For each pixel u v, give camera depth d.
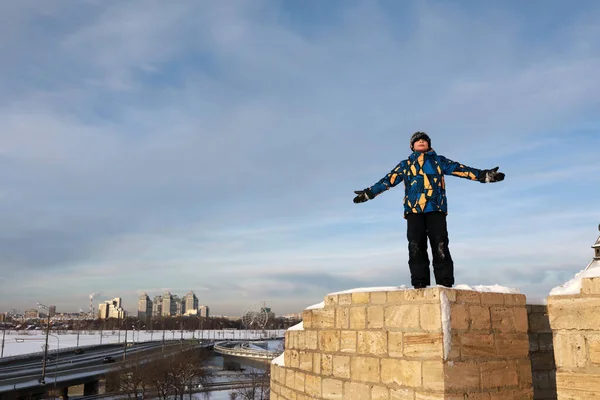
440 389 5.81
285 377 9.38
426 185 7.01
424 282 7.04
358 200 7.53
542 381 6.87
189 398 65.31
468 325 6.13
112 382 64.56
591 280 5.19
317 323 8.13
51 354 96.38
